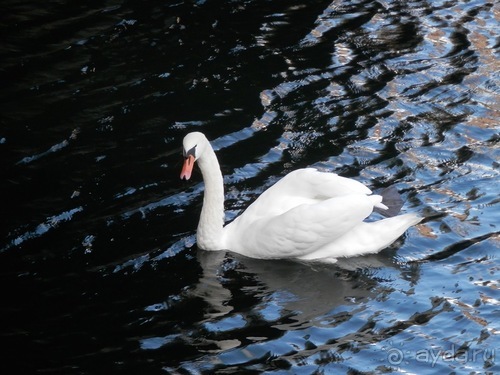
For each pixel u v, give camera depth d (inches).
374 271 493.7
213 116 647.1
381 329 446.3
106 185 570.6
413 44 740.7
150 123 637.9
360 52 730.2
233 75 698.2
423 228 524.1
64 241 518.3
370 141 616.1
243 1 813.9
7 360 430.3
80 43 734.5
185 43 741.3
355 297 472.7
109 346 439.2
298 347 435.2
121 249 512.7
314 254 506.0
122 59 715.4
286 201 514.6
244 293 479.2
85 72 697.0
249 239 509.7
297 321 454.9
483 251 502.9
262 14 791.1
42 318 459.5
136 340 442.9
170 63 712.4
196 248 517.7
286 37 753.0
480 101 660.7
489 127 628.1
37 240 519.2
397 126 632.4
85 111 650.2
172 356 430.6
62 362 428.8
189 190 568.7
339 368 419.2
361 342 437.4
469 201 547.5
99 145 612.7
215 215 510.9
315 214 494.9
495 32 757.3
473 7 803.4
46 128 629.6
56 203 552.1
